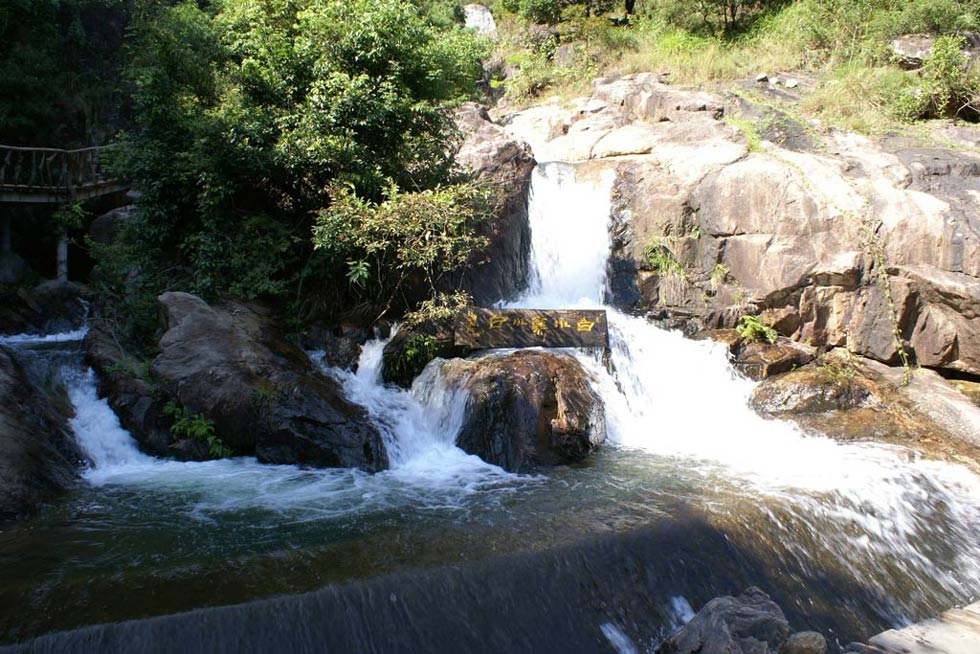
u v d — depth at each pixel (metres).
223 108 11.38
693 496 7.64
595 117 17.41
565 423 9.08
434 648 5.17
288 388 8.93
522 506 7.28
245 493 7.60
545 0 24.58
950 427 10.30
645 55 20.95
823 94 16.06
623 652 5.66
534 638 5.48
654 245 13.15
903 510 8.11
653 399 11.09
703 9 22.55
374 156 11.34
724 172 13.01
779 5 22.28
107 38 21.06
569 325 10.88
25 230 17.83
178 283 11.23
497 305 12.87
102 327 10.33
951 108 15.63
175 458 8.70
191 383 8.95
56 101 18.95
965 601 7.25
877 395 11.00
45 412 8.38
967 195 12.29
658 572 6.30
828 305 12.20
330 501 7.39
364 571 5.58
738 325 12.52
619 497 7.58
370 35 11.20
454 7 24.44
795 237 12.23
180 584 5.30
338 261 10.82
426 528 6.62
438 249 10.96
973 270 11.40
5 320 14.48
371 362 10.39
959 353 11.61
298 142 10.64
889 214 11.99
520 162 13.80
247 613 4.90
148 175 11.55
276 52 11.34
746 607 5.80
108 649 4.57
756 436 10.25
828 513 7.62
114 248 11.73
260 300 11.01
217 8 15.25
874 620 6.64
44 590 5.22
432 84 12.23
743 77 18.58
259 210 11.66
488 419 9.02
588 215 13.80
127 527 6.61
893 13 17.80
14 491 7.02
